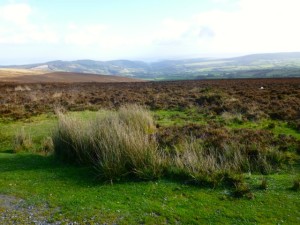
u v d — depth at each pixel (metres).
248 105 18.28
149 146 8.54
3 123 16.06
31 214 5.97
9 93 31.31
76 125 10.48
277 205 6.20
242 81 45.41
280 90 26.94
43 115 18.23
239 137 11.30
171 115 17.16
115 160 8.09
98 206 6.24
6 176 8.23
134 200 6.50
